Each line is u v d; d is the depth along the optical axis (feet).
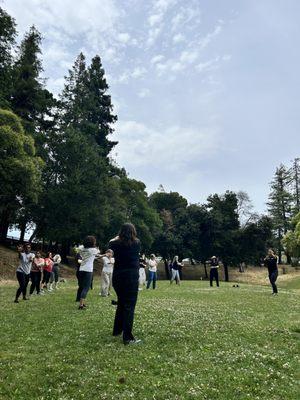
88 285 44.93
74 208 163.12
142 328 32.37
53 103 184.03
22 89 163.63
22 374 20.80
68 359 23.30
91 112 206.18
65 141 170.91
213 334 31.01
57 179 171.01
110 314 39.73
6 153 107.76
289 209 311.27
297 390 19.22
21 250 53.83
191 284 108.68
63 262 188.44
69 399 17.66
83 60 207.82
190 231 256.32
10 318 37.96
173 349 26.02
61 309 44.14
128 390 18.69
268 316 42.78
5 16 115.03
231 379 20.51
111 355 24.13
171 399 17.65
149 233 224.33
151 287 90.43
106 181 185.16
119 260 28.02
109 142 217.77
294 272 237.04
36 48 171.22
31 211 163.43
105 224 183.11
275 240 302.66
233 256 253.85
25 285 54.08
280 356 25.20
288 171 317.22
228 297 65.16
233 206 279.90
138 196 236.63
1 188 115.44
